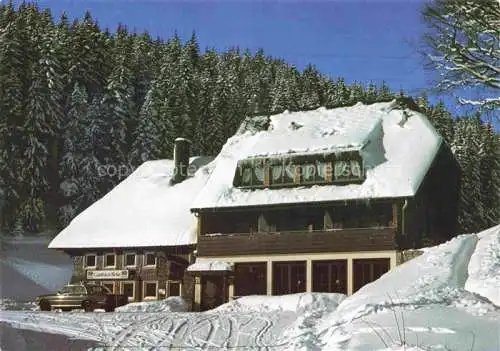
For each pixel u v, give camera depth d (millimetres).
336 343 16469
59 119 68688
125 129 71625
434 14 23047
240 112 85625
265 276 40031
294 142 41906
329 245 38250
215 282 41219
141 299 43594
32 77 66625
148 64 86812
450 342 15102
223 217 42375
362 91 83562
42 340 20859
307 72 92562
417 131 42312
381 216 38219
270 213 40812
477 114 23734
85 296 37688
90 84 75688
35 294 53125
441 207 43875
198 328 23531
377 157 40188
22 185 63906
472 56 23203
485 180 72875
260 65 96375
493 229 30672
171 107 78500
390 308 19250
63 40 75750
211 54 101125
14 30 66938
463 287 23188
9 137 63688
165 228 44312
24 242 61562
